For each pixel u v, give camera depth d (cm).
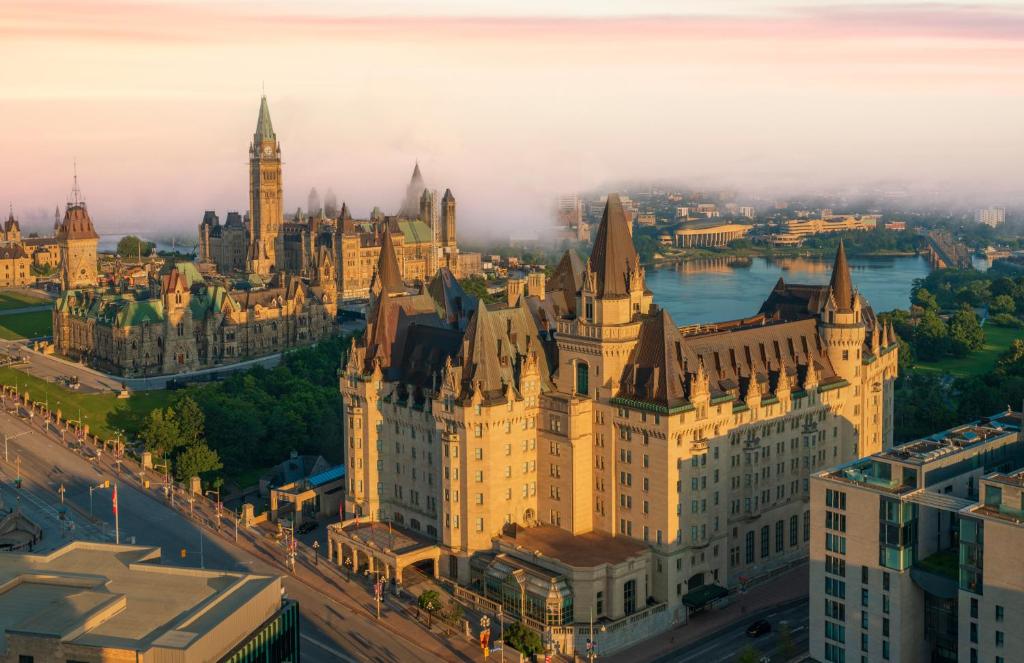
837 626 17050
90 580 14850
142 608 14212
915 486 16275
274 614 14850
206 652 13250
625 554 19588
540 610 18800
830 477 17038
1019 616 14638
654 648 18788
